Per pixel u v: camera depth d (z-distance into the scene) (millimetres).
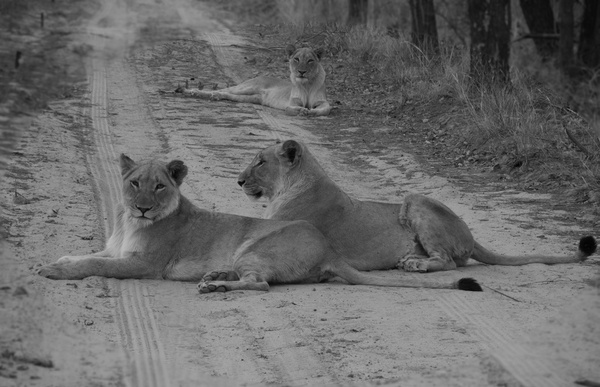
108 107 21594
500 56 22203
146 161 11852
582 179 16828
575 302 10258
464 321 10141
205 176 16734
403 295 11125
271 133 20672
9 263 11188
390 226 12555
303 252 11539
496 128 19656
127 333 9516
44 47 12523
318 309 10516
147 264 11523
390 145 20406
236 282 11148
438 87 23438
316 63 23500
